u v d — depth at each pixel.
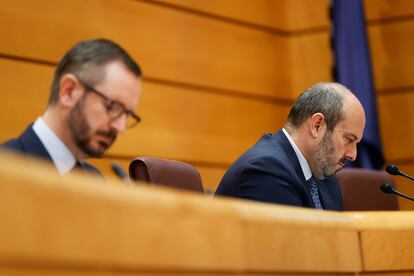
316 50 10.26
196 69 9.05
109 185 1.62
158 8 8.74
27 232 1.39
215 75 9.28
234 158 9.27
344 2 9.77
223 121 9.25
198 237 1.89
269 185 4.55
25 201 1.39
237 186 4.65
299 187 4.64
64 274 1.48
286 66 10.23
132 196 1.66
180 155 8.64
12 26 7.24
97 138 3.34
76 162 3.44
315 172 5.05
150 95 8.46
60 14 7.66
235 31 9.67
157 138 8.41
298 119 5.05
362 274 2.99
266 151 4.76
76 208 1.50
